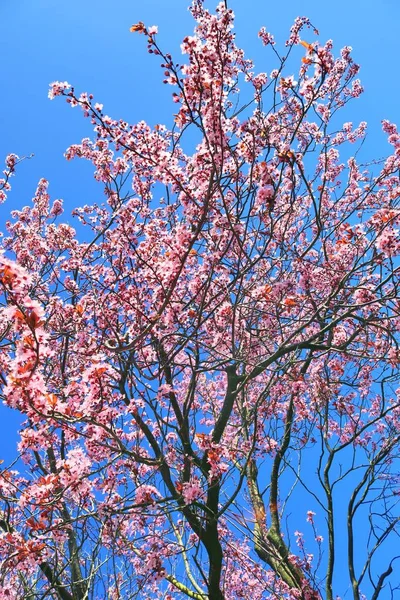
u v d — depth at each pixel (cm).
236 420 780
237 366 559
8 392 308
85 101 421
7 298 270
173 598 582
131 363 449
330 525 596
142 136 429
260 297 509
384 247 459
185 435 509
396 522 544
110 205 595
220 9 364
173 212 584
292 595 596
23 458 561
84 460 404
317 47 404
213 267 439
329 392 631
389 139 669
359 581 543
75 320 570
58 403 350
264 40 631
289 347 505
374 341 655
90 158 600
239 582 677
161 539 478
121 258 540
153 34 360
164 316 472
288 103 606
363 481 594
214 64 369
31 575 493
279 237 596
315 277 590
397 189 661
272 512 673
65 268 650
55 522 452
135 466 491
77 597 473
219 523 677
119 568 485
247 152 420
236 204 428
